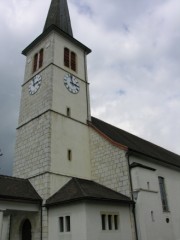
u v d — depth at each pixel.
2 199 18.39
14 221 22.45
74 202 18.53
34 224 20.28
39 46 29.80
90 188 20.69
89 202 18.20
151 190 21.72
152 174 22.61
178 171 29.06
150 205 21.06
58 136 23.44
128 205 20.67
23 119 26.69
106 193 20.50
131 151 22.41
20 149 25.41
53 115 23.88
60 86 25.97
